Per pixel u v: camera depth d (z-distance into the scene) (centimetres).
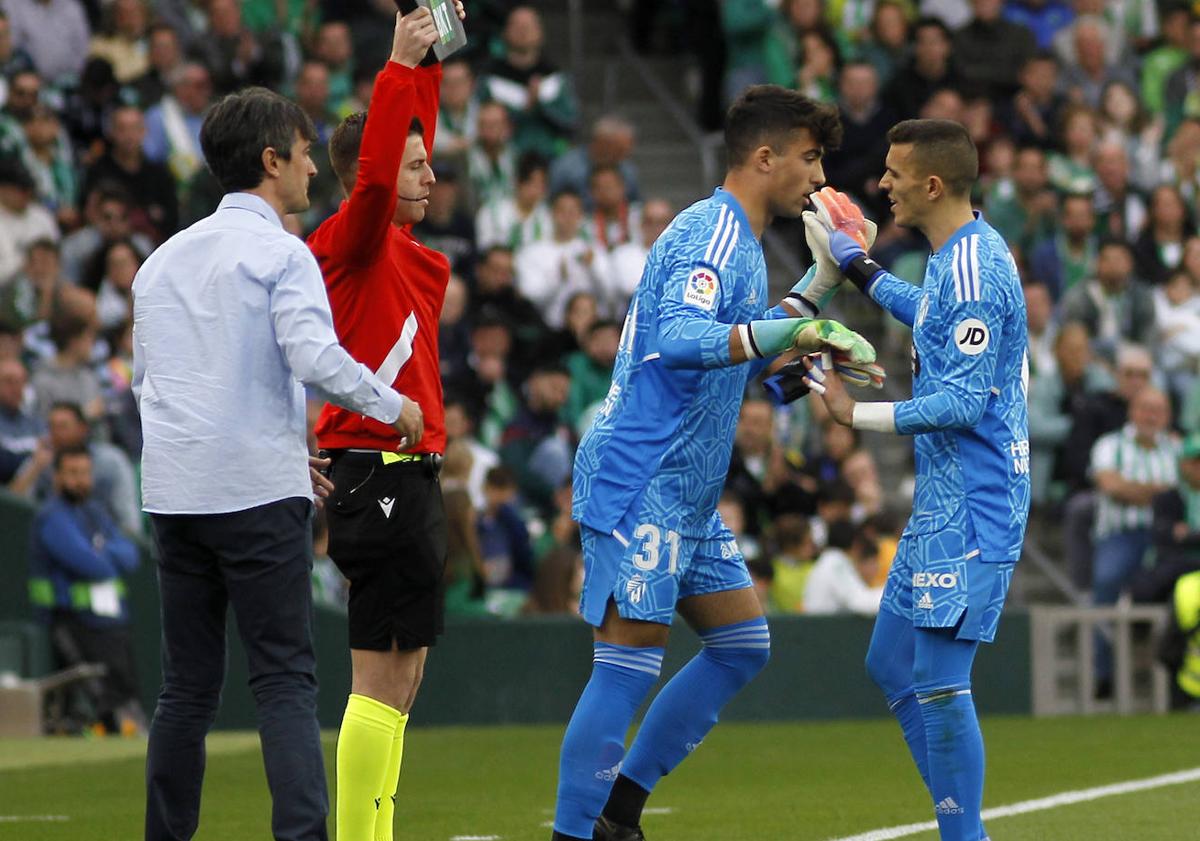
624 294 4806
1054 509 4728
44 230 4347
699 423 1800
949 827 1806
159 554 1739
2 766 3050
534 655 3888
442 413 1898
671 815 2445
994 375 1792
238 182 1742
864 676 3969
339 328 1842
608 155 5081
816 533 4256
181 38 4934
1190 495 4278
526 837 2264
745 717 3922
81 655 3691
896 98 5166
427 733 3678
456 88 5025
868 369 1780
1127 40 5950
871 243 2000
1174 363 4969
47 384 4022
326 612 3806
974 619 1783
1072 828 2289
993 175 5203
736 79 5391
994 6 5566
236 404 1692
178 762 1733
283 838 1633
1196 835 2230
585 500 1814
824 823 2358
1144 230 5222
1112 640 4147
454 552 3938
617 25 6203
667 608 1794
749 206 1848
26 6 4819
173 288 1717
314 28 5250
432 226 4725
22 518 3856
